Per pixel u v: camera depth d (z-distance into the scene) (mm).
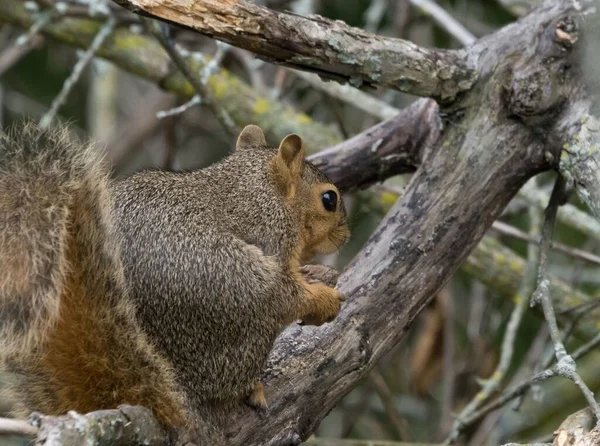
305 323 8055
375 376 12078
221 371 7586
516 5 12914
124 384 7176
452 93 8250
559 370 7359
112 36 12945
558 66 8203
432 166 8406
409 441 11984
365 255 8211
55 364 7129
